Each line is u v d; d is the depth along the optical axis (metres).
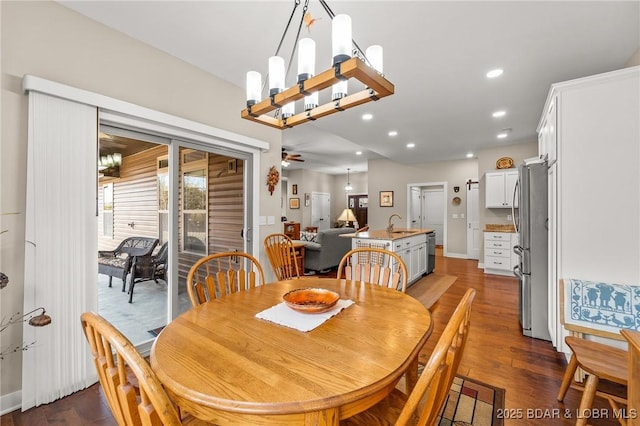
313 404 0.73
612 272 1.98
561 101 2.13
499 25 2.09
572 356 1.72
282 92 1.42
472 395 1.85
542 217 2.67
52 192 1.82
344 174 11.40
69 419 1.66
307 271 5.50
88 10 1.97
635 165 1.92
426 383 0.72
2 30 1.70
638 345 1.05
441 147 5.88
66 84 1.93
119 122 2.21
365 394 0.77
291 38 2.29
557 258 2.28
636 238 1.92
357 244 4.36
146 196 3.63
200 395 0.77
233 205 3.16
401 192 7.98
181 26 2.15
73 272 1.90
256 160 3.35
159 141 2.55
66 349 1.87
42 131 1.79
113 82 2.16
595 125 2.02
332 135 5.71
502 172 5.65
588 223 2.05
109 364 0.71
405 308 1.42
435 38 2.24
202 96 2.77
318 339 1.08
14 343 1.73
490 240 5.45
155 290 3.87
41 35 1.84
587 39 2.25
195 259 2.81
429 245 5.48
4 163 1.70
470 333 2.80
